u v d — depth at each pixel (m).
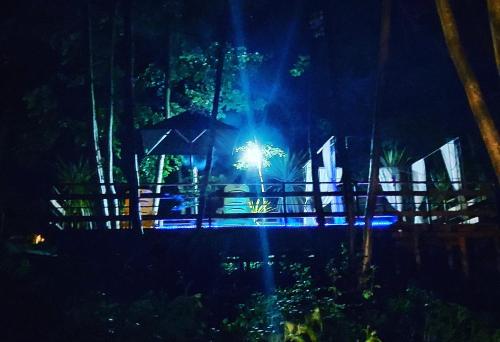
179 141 18.83
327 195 15.52
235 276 14.32
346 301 13.08
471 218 16.31
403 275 14.52
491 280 14.36
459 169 17.52
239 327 10.78
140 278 13.84
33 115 20.03
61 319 10.34
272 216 15.44
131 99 15.40
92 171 16.62
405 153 19.16
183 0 19.45
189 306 10.86
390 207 19.02
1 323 10.18
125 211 17.42
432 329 11.15
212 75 21.77
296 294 12.30
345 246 14.45
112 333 9.86
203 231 14.64
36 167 19.77
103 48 18.97
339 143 15.27
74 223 15.54
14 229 14.44
